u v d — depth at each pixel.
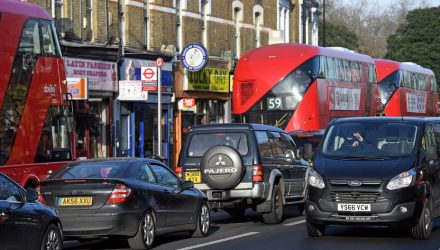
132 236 16.45
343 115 40.81
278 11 55.34
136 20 39.06
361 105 44.03
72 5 33.94
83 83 31.36
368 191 17.05
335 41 93.88
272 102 36.94
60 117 22.25
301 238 18.39
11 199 13.49
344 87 41.16
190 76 43.56
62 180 16.30
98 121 36.03
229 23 48.44
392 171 17.25
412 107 56.84
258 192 21.08
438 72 95.38
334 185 17.28
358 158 17.94
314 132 30.67
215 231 20.59
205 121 46.03
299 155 24.56
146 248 16.69
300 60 37.22
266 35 53.19
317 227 18.28
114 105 36.94
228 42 48.34
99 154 36.06
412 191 17.11
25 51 20.95
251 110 37.22
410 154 17.91
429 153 18.48
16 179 20.28
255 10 51.59
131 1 38.59
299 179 23.78
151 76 36.34
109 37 36.44
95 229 16.08
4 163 19.95
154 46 40.72
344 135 18.75
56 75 22.20
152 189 17.16
